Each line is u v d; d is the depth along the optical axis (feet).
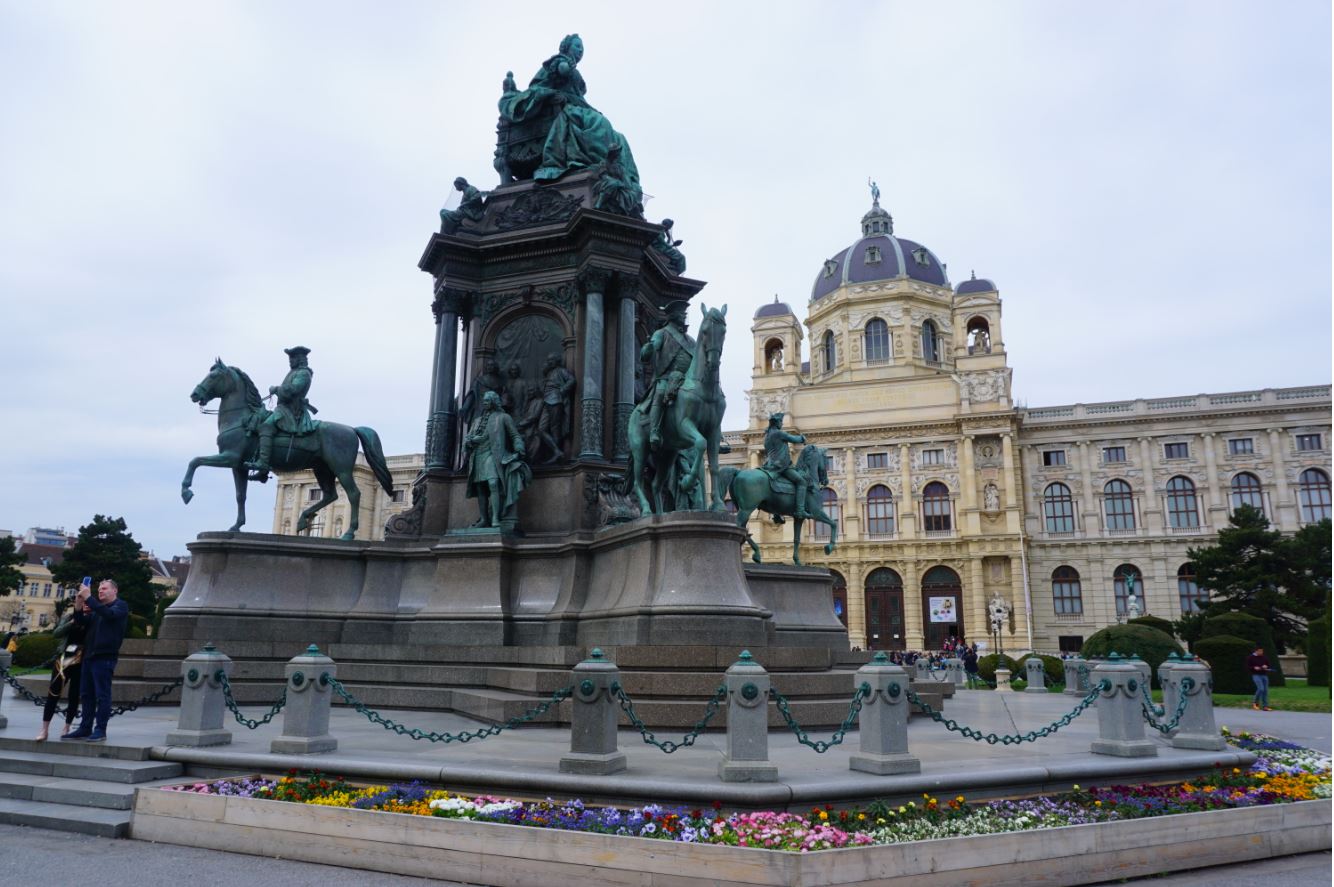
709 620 38.01
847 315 260.83
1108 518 220.64
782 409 245.04
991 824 21.53
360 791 23.72
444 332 56.90
